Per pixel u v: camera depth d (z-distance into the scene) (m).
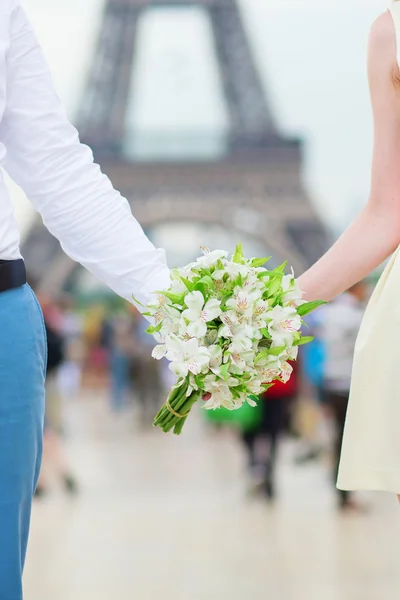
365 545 8.27
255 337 2.91
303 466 14.09
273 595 6.48
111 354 28.17
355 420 2.71
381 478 2.64
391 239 2.93
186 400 3.01
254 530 9.02
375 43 2.81
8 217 2.66
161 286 3.06
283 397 10.98
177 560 7.68
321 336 12.25
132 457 15.55
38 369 2.69
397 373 2.62
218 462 14.88
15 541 2.60
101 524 9.38
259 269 2.97
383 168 2.88
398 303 2.63
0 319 2.61
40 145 2.94
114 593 6.54
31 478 2.68
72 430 20.27
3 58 2.74
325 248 47.22
